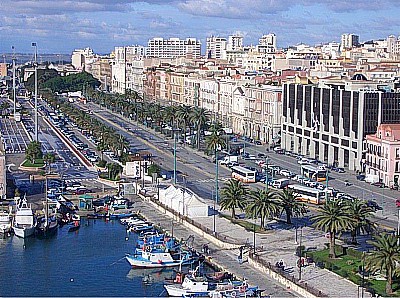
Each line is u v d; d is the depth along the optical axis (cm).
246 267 16588
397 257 13862
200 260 17350
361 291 14288
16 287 15812
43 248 18875
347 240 17938
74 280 16275
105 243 19312
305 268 16000
